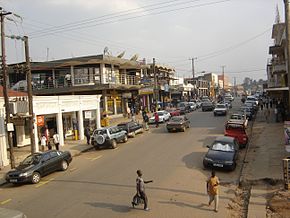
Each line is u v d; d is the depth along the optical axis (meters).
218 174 17.88
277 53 45.59
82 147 28.52
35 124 26.41
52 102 28.50
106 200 14.05
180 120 33.50
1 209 8.40
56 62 46.00
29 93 23.05
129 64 50.47
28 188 17.11
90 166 21.23
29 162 18.89
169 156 22.28
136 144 28.05
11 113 24.25
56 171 20.47
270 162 19.23
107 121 38.03
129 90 53.59
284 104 36.59
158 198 13.95
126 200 13.90
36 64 46.69
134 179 17.11
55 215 12.65
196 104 64.44
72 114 35.50
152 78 61.12
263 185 15.50
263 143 24.94
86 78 45.62
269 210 12.15
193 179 16.72
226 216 11.87
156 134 32.84
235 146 19.98
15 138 30.28
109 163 21.61
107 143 26.80
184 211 12.38
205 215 11.95
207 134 30.28
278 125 33.44
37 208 13.63
